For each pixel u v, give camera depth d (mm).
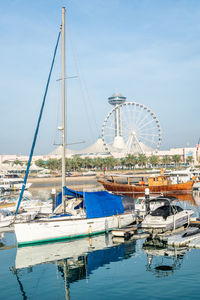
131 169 181875
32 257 25250
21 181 92250
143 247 27594
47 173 162000
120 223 34250
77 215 31453
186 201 58781
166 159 195125
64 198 32188
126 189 74250
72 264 23375
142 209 46062
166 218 32000
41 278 20703
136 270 21594
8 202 54625
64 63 33688
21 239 27875
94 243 29109
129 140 130625
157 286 18516
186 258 23812
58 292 18312
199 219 36312
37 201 52188
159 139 123812
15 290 18812
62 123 32938
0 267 23078
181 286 18359
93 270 21922
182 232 32031
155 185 72125
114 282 19484
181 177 76438
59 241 29500
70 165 173875
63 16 34000
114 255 25328
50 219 30172
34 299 17484
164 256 24594
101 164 183375
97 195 33469
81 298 17297
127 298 16984
